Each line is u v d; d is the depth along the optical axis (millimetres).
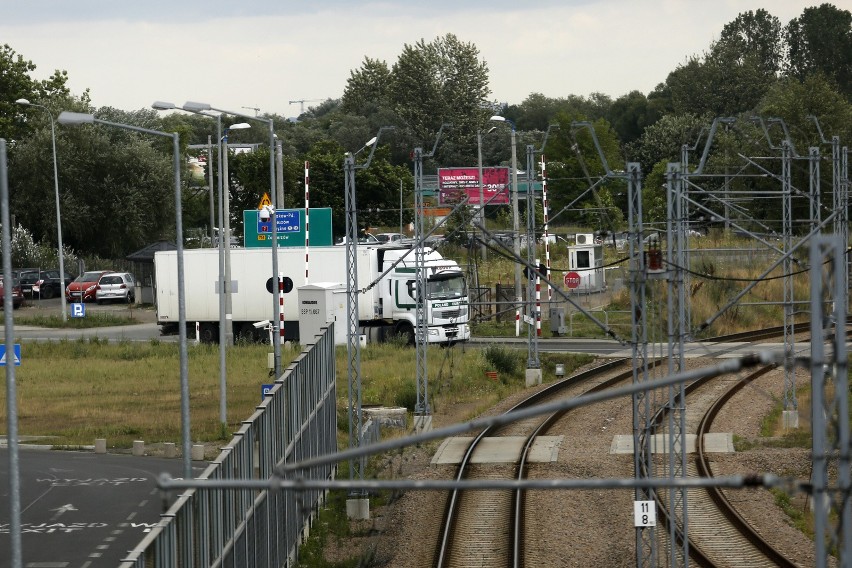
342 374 153000
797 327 185500
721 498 91125
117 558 76625
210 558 52531
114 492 97000
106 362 173250
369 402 138250
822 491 33594
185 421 77875
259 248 193500
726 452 107938
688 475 100000
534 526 85312
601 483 32562
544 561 76625
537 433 120500
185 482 33094
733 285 199250
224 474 55156
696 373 30953
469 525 86188
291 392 80000
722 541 81062
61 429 127625
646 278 72688
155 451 115250
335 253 189875
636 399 71938
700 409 131375
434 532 84812
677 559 76750
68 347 186750
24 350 184500
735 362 30875
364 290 101438
